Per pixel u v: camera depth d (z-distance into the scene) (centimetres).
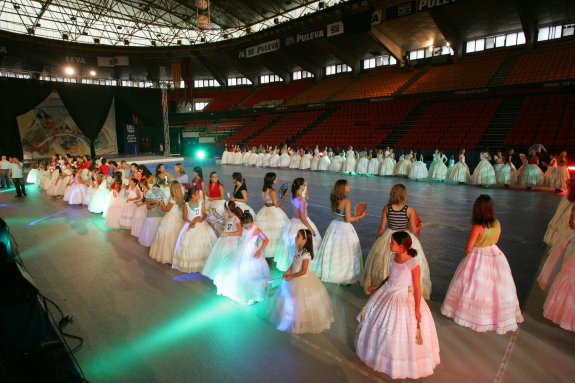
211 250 611
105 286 574
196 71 4466
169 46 3841
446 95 2641
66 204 1324
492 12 2491
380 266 506
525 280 561
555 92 2248
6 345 345
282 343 410
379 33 2959
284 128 3509
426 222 925
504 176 1559
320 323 429
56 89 3011
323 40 3281
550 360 371
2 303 347
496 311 421
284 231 631
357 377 351
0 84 2762
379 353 352
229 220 584
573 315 418
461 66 2866
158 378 354
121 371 366
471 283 431
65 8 3108
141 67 4209
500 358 375
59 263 682
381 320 355
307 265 429
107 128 3500
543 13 2433
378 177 1959
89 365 376
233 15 3366
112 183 1044
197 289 559
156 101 3566
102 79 4428
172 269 644
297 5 3097
